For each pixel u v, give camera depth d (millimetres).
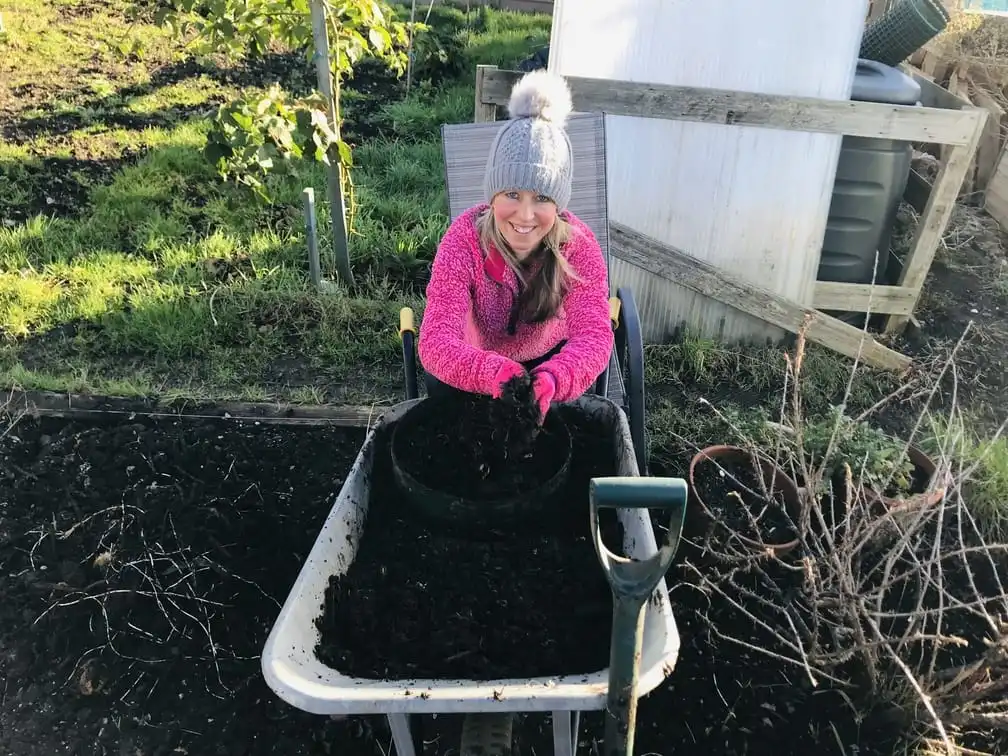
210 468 2965
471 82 6898
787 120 3492
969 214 5312
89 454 3006
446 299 1930
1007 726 2051
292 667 1376
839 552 2275
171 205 4781
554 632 1640
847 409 3604
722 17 3406
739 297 3846
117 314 3801
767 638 2432
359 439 3160
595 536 1215
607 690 1324
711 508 2811
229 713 2230
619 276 3893
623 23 3457
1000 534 2820
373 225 4625
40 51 6598
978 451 3104
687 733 2186
